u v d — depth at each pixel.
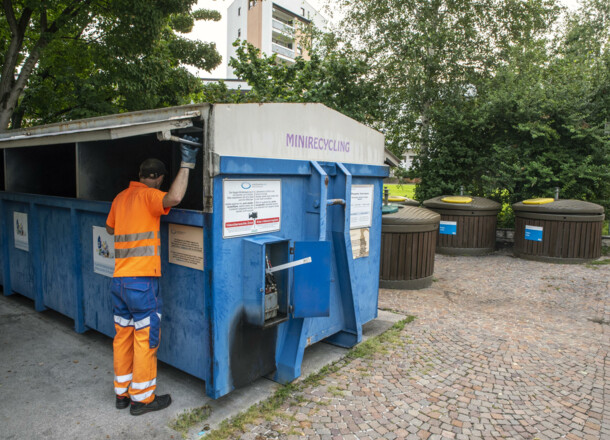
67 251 4.16
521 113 10.41
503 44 13.59
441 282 7.02
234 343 2.95
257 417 2.82
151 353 2.81
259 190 3.02
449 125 11.85
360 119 12.41
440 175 12.17
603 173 9.66
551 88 10.59
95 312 3.88
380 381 3.41
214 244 2.74
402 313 5.25
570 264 8.58
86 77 13.34
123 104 13.53
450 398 3.17
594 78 10.65
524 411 3.00
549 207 8.65
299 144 3.37
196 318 2.96
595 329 4.81
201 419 2.76
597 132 9.95
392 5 14.07
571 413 2.99
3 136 4.56
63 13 10.13
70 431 2.60
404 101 13.73
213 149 2.68
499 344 4.28
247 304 2.95
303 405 3.00
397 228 6.32
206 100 13.12
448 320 5.02
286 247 3.10
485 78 13.25
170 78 14.02
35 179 5.25
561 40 15.58
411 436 2.67
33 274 4.71
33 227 4.59
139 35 10.32
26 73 9.80
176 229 3.04
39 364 3.51
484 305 5.73
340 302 4.04
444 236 9.74
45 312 4.73
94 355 3.70
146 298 2.76
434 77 13.71
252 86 12.20
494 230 9.91
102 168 4.04
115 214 2.87
